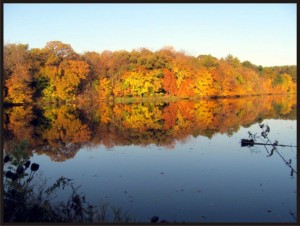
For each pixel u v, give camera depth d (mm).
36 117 25438
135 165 9859
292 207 6281
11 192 5285
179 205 6477
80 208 5660
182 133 16406
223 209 6219
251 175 8500
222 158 10461
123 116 26562
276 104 37562
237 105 36469
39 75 40844
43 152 12109
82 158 10992
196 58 54938
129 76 48156
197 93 51969
